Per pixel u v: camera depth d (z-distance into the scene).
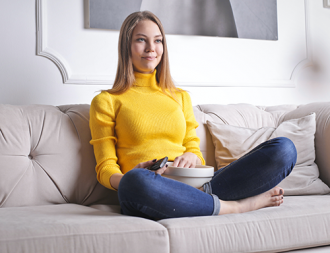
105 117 1.34
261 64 2.24
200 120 1.66
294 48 2.33
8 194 1.22
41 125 1.38
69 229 0.83
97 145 1.32
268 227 1.01
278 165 1.10
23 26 1.76
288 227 1.03
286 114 1.79
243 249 0.96
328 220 1.09
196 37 2.09
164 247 0.88
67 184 1.34
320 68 2.40
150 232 0.88
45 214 1.02
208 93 2.10
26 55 1.76
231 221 0.98
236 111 1.78
